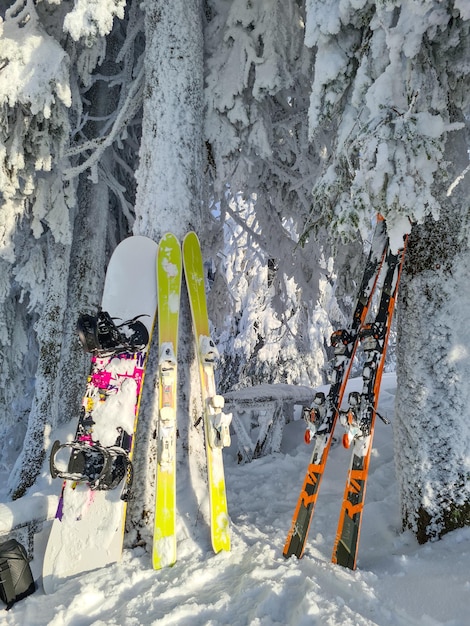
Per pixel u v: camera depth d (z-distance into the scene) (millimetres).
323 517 3148
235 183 5176
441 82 2572
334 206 2975
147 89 3719
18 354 7273
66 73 3975
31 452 5344
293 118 4883
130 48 5000
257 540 2846
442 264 2676
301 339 10906
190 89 3689
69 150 4344
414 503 2631
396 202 2367
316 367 13156
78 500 2840
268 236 6695
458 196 2660
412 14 2334
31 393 8594
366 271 2943
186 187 3592
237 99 4375
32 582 2580
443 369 2617
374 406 2572
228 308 7523
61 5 4566
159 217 3531
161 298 3283
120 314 3342
